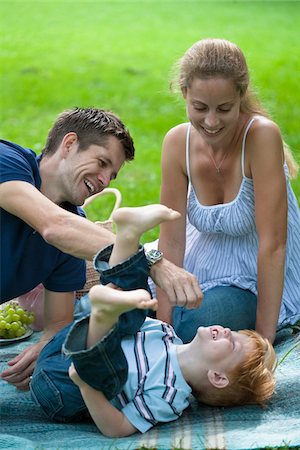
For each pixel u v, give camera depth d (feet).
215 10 94.99
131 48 75.56
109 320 15.20
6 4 96.12
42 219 16.44
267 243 19.44
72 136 17.57
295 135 48.24
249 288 20.59
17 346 21.61
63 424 17.10
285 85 61.41
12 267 17.81
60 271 18.88
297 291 21.66
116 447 15.43
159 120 54.44
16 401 18.07
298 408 17.17
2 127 52.31
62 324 19.25
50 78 64.49
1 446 15.28
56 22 87.30
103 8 95.71
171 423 16.84
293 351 19.76
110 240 16.56
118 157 17.76
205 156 20.07
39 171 17.71
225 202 20.26
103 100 59.41
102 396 15.93
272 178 19.34
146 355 17.10
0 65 68.28
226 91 17.71
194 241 21.65
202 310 20.02
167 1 100.83
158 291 20.65
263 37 80.02
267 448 15.43
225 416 16.99
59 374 16.92
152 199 37.96
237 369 16.99
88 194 17.88
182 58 18.34
